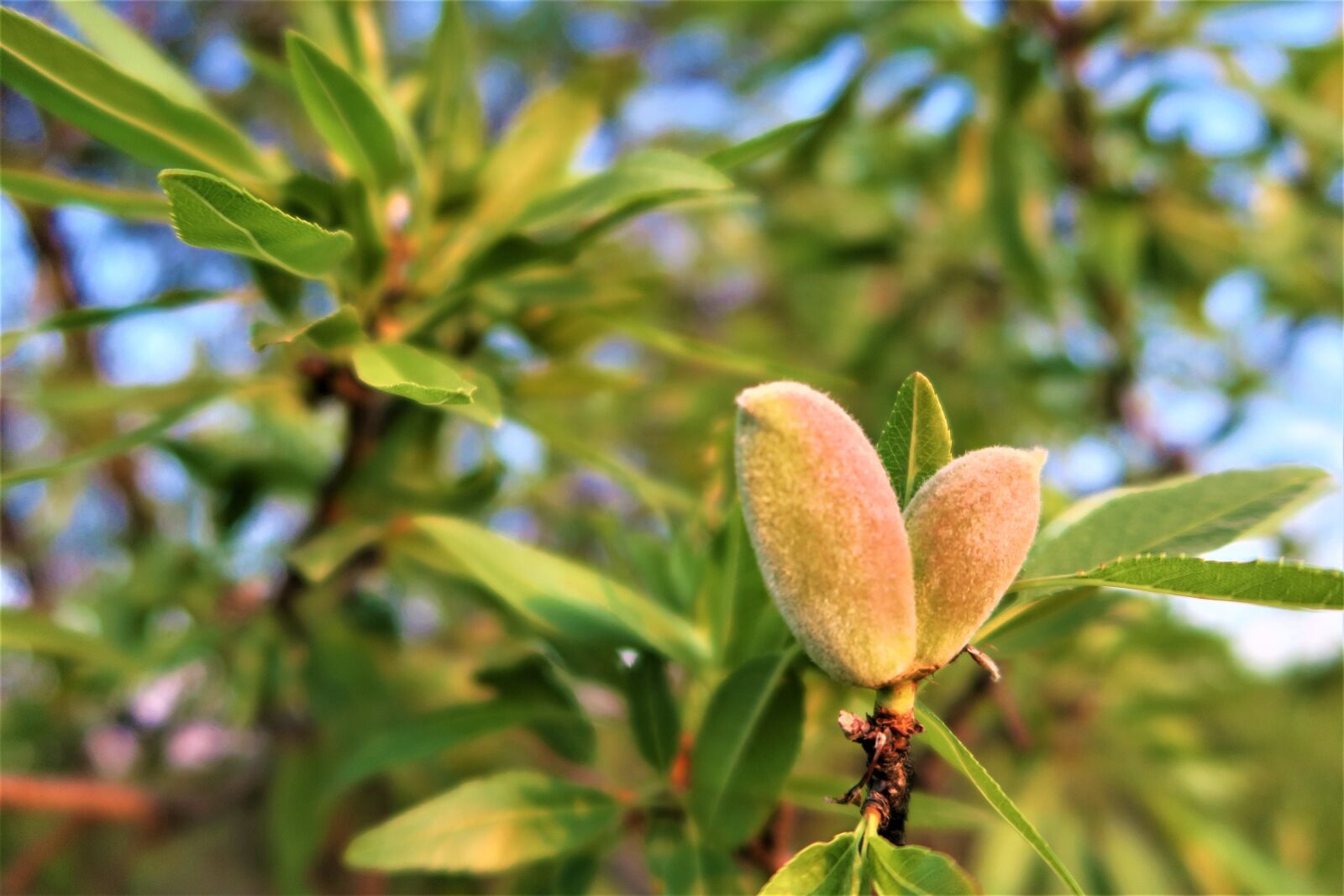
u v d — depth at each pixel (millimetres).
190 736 550
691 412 653
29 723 523
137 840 537
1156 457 577
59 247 508
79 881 563
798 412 242
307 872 478
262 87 733
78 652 374
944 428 259
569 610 302
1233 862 506
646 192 312
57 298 522
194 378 349
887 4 584
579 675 312
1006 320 678
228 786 472
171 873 550
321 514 361
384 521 338
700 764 285
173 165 317
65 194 320
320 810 423
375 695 427
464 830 291
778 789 279
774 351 774
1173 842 520
